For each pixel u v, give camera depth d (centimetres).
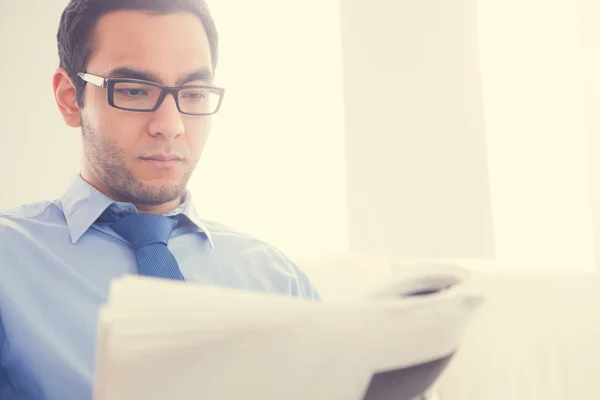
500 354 104
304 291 98
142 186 74
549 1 187
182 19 75
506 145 195
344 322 24
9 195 164
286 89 214
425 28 205
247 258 91
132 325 22
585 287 109
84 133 75
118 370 22
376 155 209
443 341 29
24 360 64
